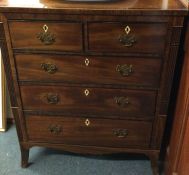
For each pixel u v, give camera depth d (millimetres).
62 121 1512
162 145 1722
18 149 1812
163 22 1184
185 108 1278
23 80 1414
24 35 1289
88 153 1652
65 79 1380
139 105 1403
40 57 1337
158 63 1281
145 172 1649
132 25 1201
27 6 1219
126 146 1544
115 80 1348
